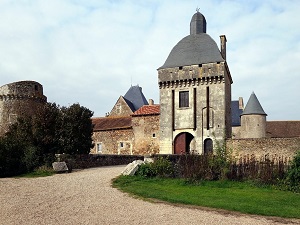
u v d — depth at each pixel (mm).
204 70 32688
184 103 33594
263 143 27688
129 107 48594
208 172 15656
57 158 20484
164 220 8969
